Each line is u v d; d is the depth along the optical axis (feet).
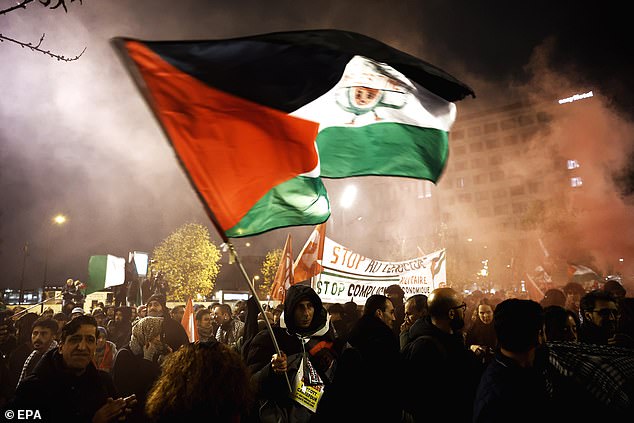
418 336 12.84
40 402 9.94
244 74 11.03
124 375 16.12
